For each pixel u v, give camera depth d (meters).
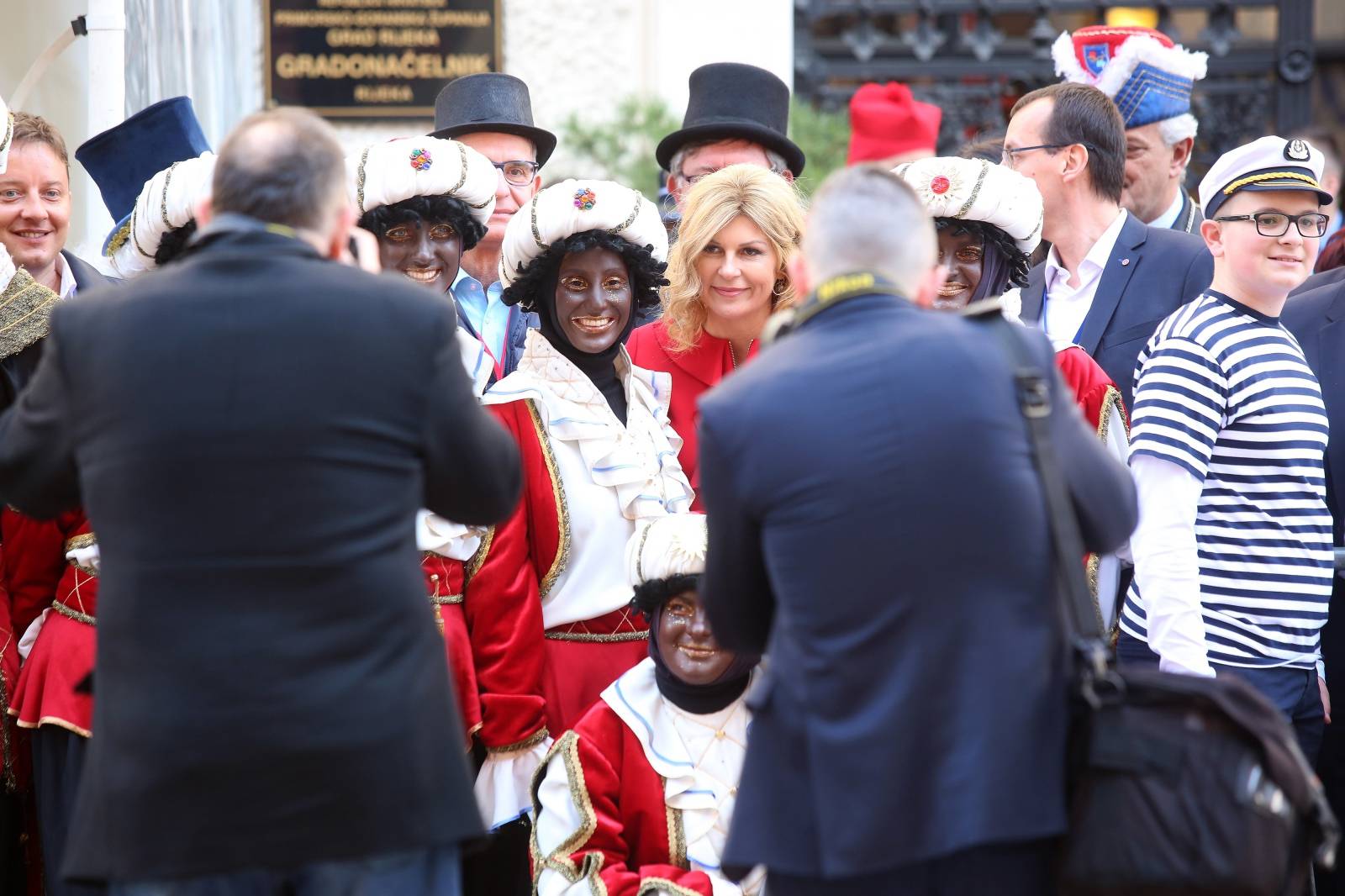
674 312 9.50
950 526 5.78
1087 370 9.21
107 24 11.79
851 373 5.98
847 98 20.30
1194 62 11.88
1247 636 8.62
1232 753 5.73
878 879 5.83
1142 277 10.28
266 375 5.89
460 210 9.01
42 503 6.41
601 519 8.64
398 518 6.08
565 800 7.85
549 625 8.66
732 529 6.10
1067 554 5.90
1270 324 8.80
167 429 5.84
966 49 20.27
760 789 6.03
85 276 9.74
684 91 17.94
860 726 5.76
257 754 5.80
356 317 6.05
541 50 17.98
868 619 5.78
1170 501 8.44
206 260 6.09
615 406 9.15
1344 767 9.70
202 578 5.84
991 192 8.91
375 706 5.93
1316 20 22.88
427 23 17.78
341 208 6.44
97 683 6.03
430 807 6.07
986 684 5.73
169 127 10.52
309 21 17.66
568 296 8.84
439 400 6.19
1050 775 5.79
